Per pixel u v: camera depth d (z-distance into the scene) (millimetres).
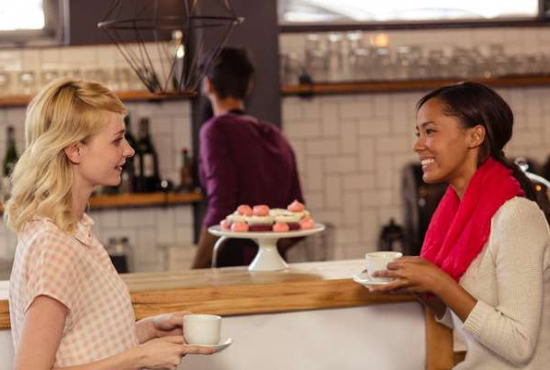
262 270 2934
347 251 5668
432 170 2387
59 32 5195
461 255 2307
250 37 4988
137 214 5277
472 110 2336
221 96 3930
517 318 2162
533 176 2809
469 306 2227
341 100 5605
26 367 1849
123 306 2059
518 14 5801
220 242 3090
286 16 5551
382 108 5652
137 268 5285
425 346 2859
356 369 2820
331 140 5609
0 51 5164
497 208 2270
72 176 2023
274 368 2760
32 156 1994
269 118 5055
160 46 5066
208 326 2115
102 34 5031
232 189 3801
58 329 1896
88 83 2057
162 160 5285
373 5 5656
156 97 5016
